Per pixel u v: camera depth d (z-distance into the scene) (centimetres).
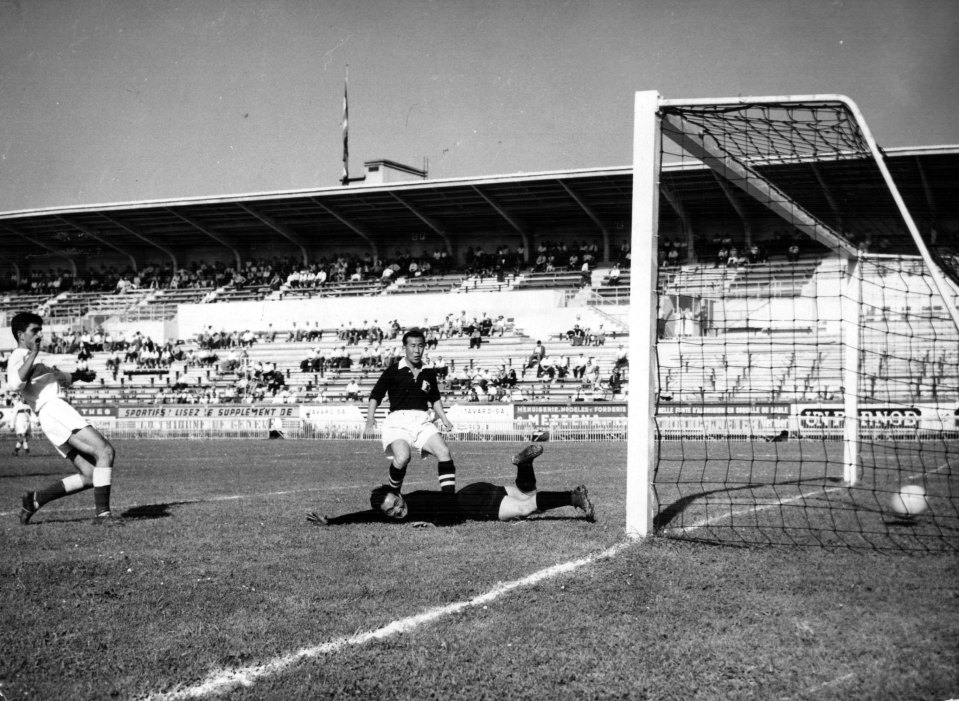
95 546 660
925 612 459
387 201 4172
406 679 365
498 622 440
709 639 414
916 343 2520
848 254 1143
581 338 3609
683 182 3275
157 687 361
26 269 5369
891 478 1202
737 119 760
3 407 3125
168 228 4759
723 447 2047
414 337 783
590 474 1327
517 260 4347
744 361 2748
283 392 3588
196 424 3077
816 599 484
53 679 368
